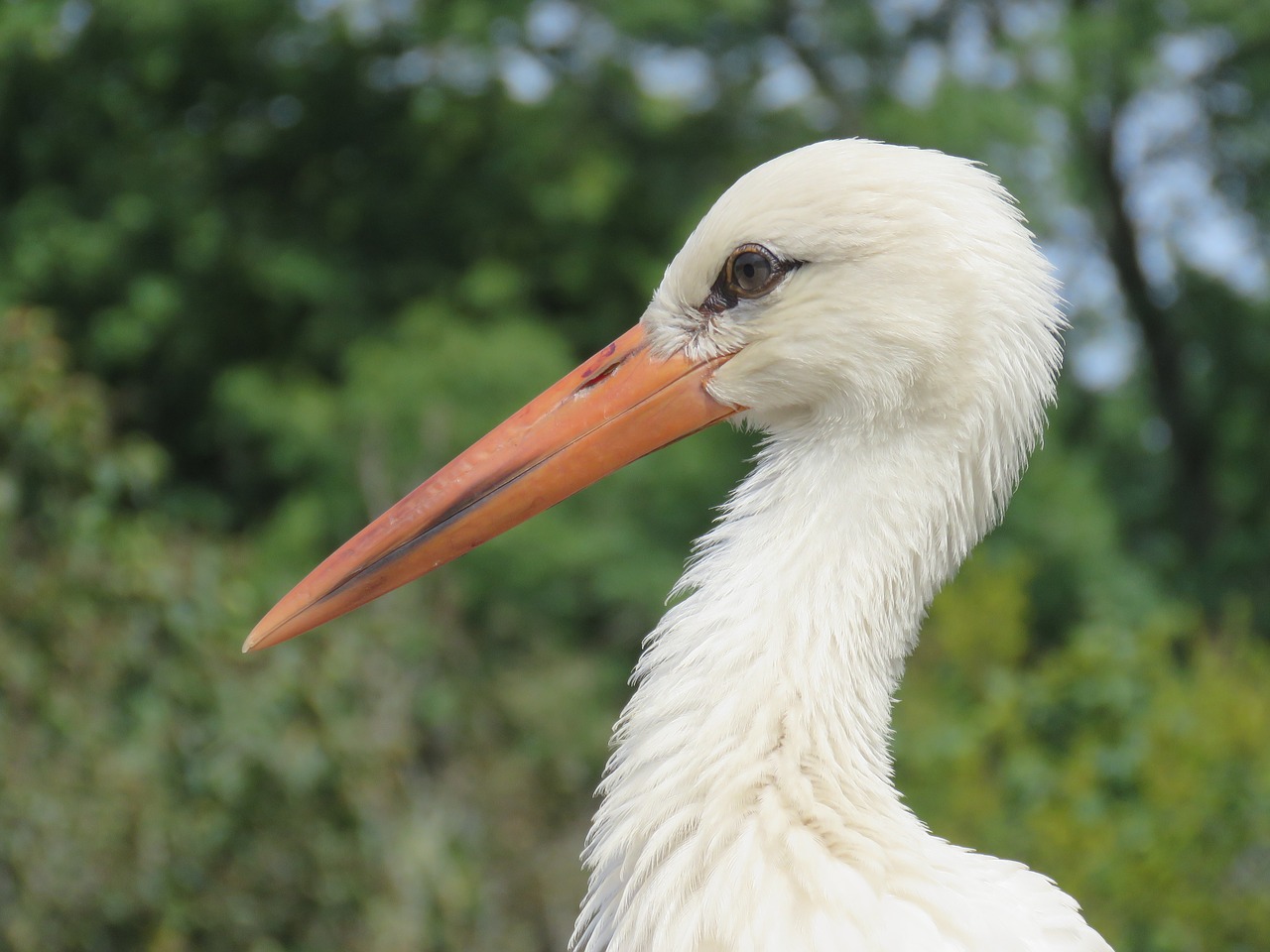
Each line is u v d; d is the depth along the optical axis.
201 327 20.62
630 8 19.28
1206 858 10.10
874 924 3.72
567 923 12.99
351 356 18.98
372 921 9.78
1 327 9.54
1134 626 15.96
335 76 21.86
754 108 21.92
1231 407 27.95
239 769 9.05
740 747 4.00
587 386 4.73
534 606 17.02
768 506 4.36
